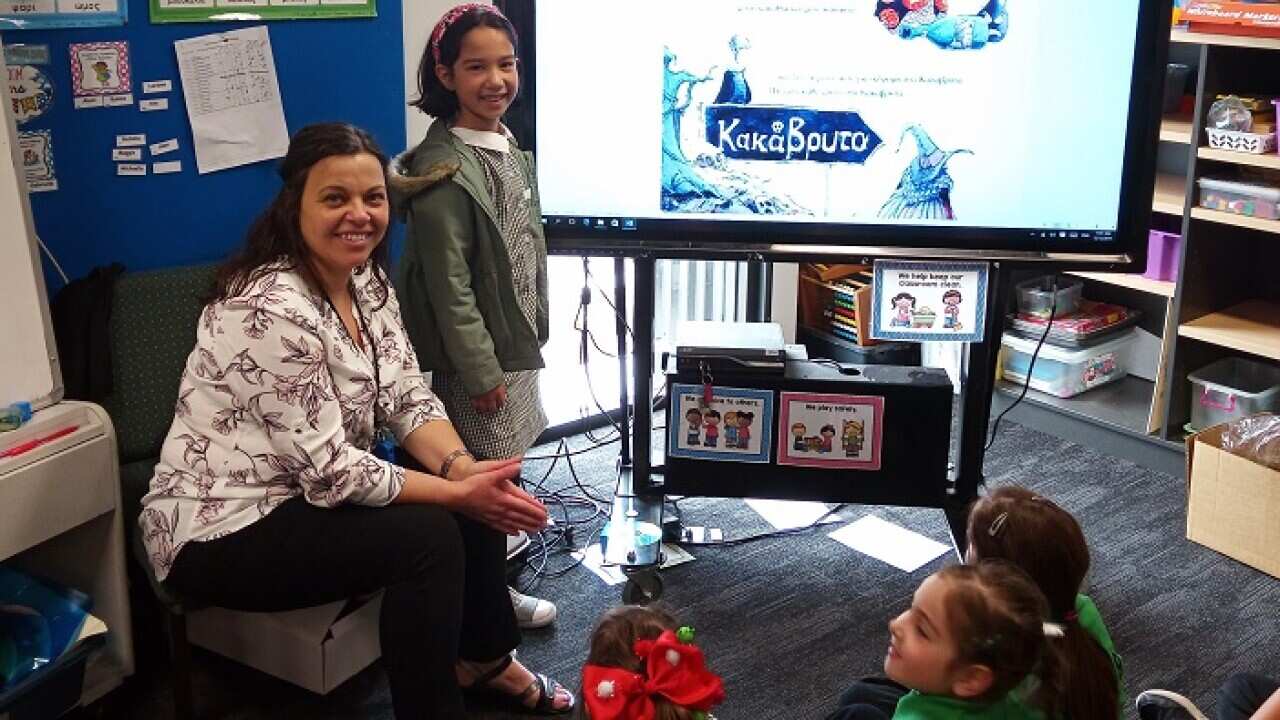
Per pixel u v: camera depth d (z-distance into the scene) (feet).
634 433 10.16
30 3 7.79
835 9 8.87
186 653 7.29
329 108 9.32
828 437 9.88
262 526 6.74
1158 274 11.69
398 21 9.53
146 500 7.06
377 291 7.41
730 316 13.47
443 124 7.97
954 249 9.32
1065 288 12.80
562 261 12.30
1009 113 9.00
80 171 8.23
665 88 9.05
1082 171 9.08
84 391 7.97
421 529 6.72
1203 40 10.43
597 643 5.40
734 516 10.84
